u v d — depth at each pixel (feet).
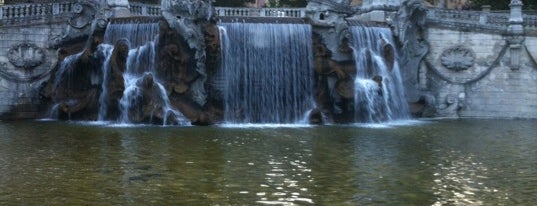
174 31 109.60
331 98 116.26
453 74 139.33
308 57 117.50
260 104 116.37
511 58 136.36
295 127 105.70
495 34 137.08
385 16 133.28
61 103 114.32
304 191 53.26
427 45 138.41
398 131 100.94
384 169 63.62
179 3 109.81
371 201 50.08
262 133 94.63
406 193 52.85
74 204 48.21
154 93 107.34
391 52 124.67
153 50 111.14
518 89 136.67
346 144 82.58
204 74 111.24
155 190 53.11
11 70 121.49
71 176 58.23
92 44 114.93
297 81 117.50
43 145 77.92
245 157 69.92
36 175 58.54
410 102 132.67
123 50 109.81
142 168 62.54
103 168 62.34
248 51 116.98
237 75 116.16
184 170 61.72
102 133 91.45
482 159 70.64
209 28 112.88
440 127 109.70
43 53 123.24
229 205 48.39
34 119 116.98
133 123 106.32
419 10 134.72
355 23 124.57
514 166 65.92
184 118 106.52
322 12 121.29
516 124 118.11
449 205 49.01
